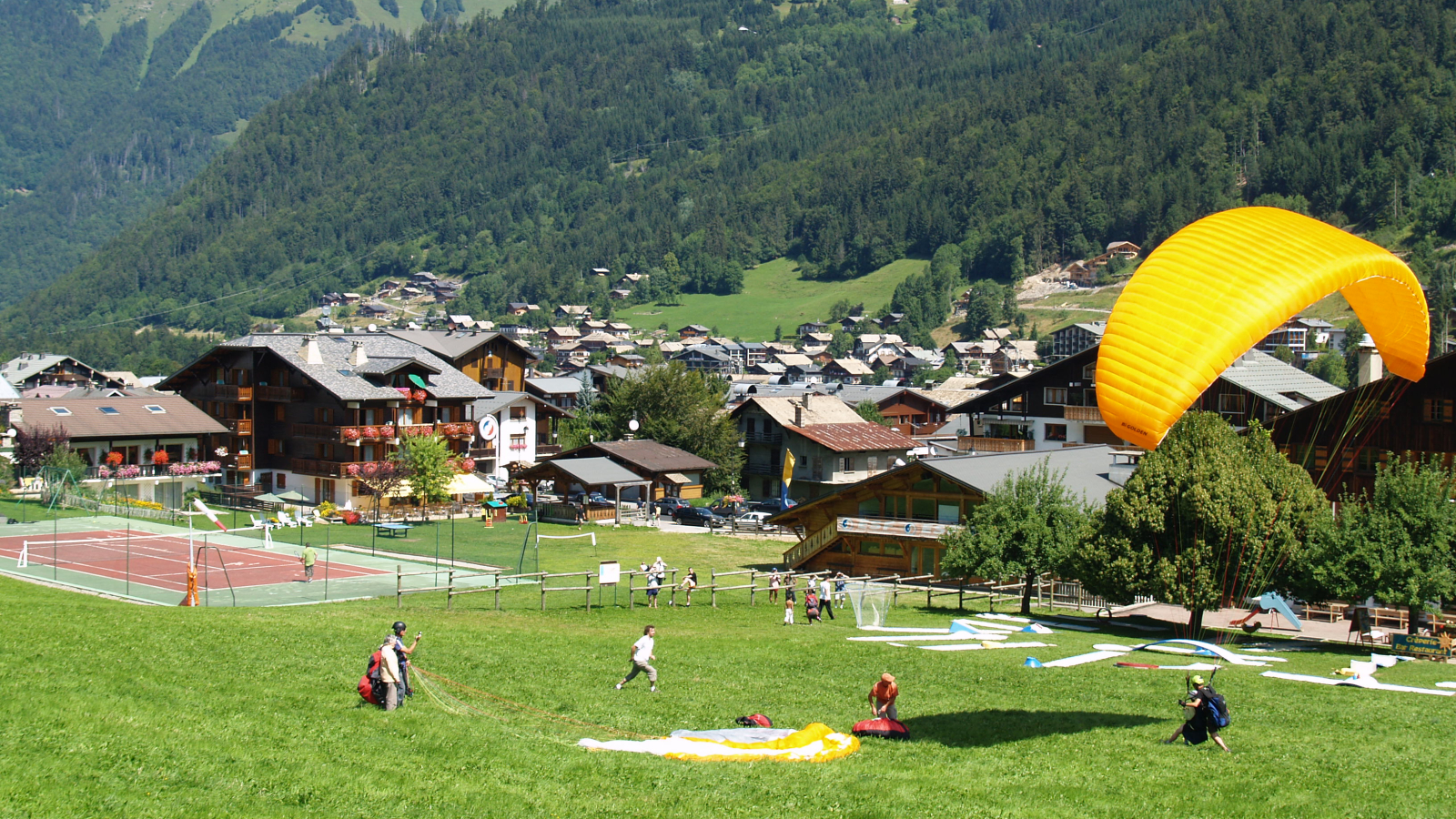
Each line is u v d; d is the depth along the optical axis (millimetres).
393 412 98250
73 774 18203
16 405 97438
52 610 34750
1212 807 19312
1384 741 24750
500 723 24734
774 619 47969
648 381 109562
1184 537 40719
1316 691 31047
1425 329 24281
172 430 95938
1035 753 23047
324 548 71375
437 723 23812
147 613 37344
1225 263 21500
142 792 17828
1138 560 40812
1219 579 39875
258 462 100250
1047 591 56438
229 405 101500
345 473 92750
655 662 33562
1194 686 24109
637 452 98750
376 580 58281
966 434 117250
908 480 67062
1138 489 41438
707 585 56875
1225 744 23734
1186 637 43625
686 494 106250
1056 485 52594
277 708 23984
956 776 21109
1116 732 25234
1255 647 41125
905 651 36875
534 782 20094
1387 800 19891
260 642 32031
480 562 66688
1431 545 39688
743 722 25422
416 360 100000
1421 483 40375
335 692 26109
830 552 68750
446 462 92312
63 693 22953
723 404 116125
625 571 63312
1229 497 39750
